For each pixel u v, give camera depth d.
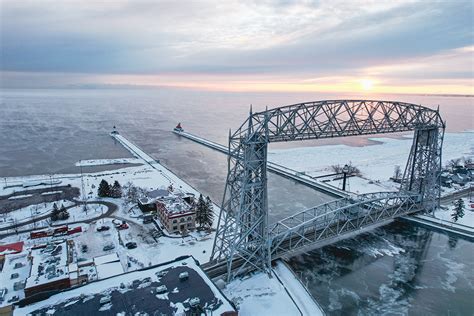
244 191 52.16
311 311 47.81
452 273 60.56
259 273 56.12
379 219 75.06
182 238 71.19
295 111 54.78
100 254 63.41
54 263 52.72
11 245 64.06
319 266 61.75
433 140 84.12
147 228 76.31
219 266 55.66
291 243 61.75
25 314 36.72
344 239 73.31
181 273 45.44
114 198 96.44
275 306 48.31
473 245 71.69
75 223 78.88
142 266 59.12
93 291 41.19
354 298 52.69
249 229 54.09
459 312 49.97
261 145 52.94
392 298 52.91
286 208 91.81
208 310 38.03
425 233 77.56
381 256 66.06
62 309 37.66
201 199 79.81
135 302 39.03
